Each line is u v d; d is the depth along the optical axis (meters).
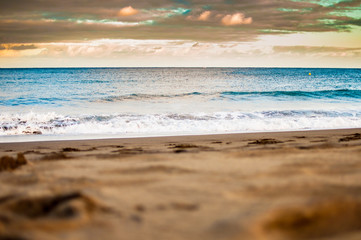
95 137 9.68
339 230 1.64
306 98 22.17
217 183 2.64
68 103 18.66
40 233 1.61
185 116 13.33
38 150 6.59
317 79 52.16
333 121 12.68
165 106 17.45
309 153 4.41
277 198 2.11
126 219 1.79
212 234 1.53
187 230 1.60
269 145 6.09
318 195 2.15
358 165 3.34
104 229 1.65
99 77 53.12
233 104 18.56
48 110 15.66
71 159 4.60
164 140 8.19
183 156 4.53
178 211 1.91
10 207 2.10
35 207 2.12
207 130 11.03
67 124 11.69
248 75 66.62
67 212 1.90
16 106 17.25
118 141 8.17
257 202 2.02
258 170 3.19
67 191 2.44
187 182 2.72
